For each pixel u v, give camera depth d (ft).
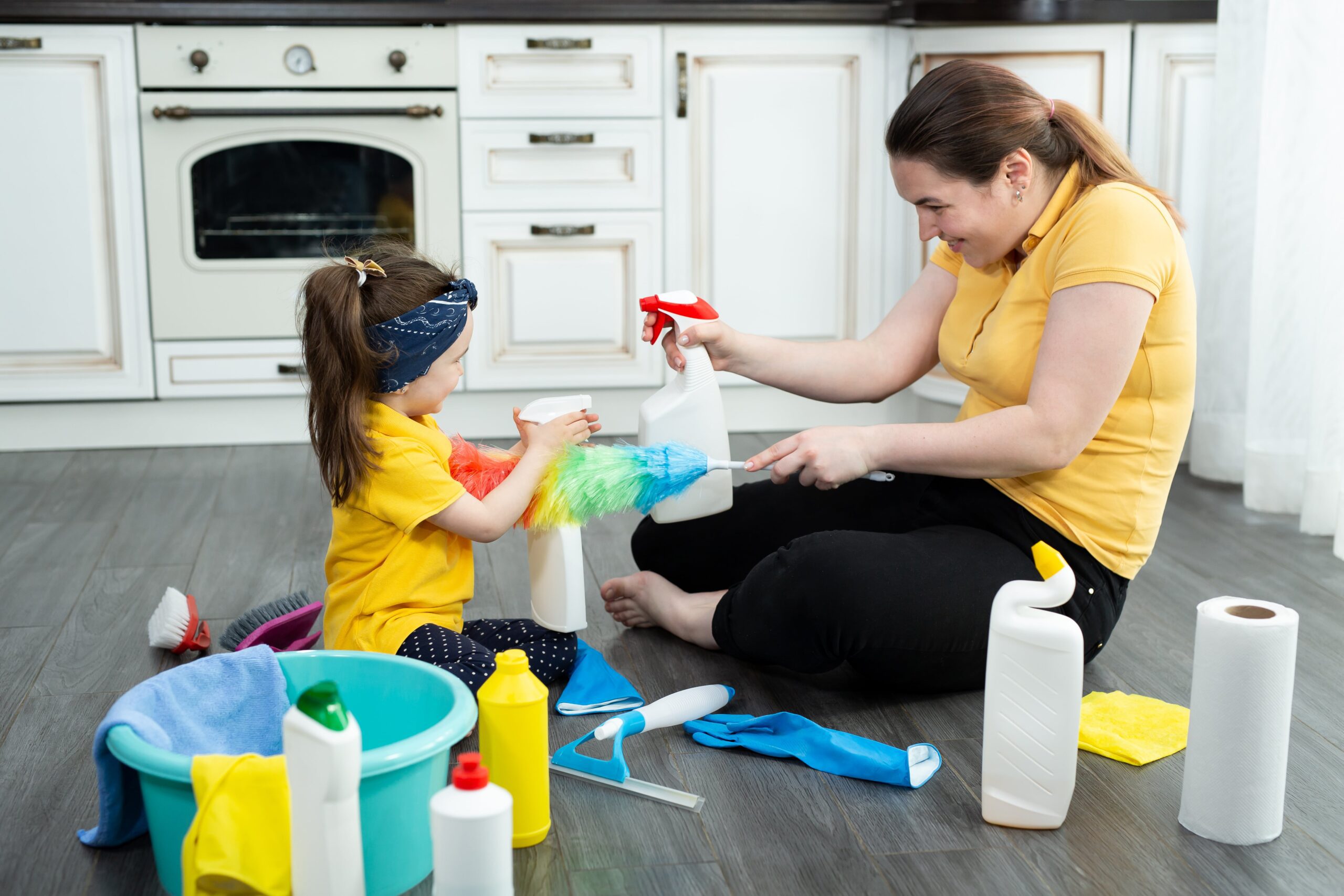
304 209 9.67
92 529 7.77
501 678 3.99
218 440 10.05
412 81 9.48
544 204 9.82
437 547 4.98
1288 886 3.86
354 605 5.01
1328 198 7.64
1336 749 4.81
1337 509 7.70
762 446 10.16
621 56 9.65
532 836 4.06
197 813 3.48
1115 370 4.50
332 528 7.80
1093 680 5.49
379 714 4.32
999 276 5.07
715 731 4.84
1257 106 8.54
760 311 10.22
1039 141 4.59
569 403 5.18
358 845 3.41
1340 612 6.40
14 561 7.11
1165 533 7.86
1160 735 4.84
